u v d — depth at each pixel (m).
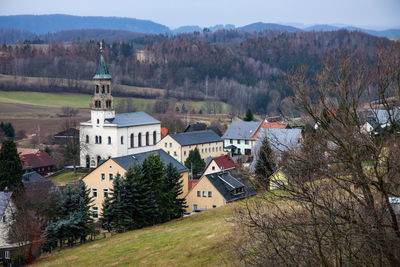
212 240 57.84
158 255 57.66
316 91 30.17
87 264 59.38
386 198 28.88
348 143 29.36
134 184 76.12
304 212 31.53
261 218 32.88
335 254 29.75
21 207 71.88
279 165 32.69
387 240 28.36
